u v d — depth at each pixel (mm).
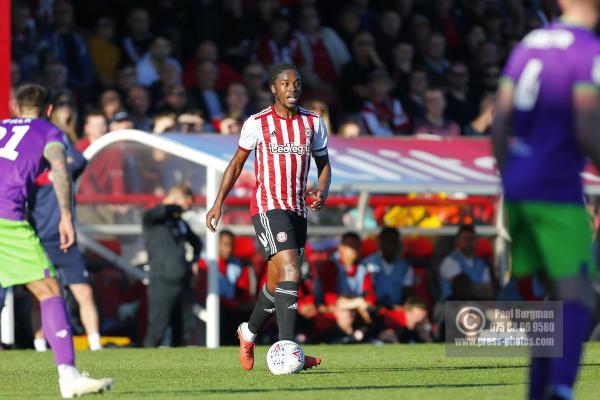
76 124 56531
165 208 43469
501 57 71500
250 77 58969
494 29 71375
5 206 22984
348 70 62688
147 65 59844
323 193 29219
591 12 17922
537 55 17797
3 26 41250
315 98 57250
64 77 56250
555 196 17641
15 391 25156
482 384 25281
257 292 46500
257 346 42938
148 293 44688
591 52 17516
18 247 22859
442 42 66875
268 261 29031
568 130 17688
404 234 49344
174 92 56094
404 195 50438
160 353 38375
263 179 28891
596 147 17375
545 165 17688
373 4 69250
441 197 50312
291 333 28094
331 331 45875
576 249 17594
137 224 47156
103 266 46812
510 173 17938
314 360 29031
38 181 41156
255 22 65188
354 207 49406
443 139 49688
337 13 68625
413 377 27109
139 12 61531
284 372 27859
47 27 59250
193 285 45781
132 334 46125
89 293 41719
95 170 46281
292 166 28859
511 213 18172
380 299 46750
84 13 64125
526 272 18203
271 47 63531
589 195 46875
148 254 43812
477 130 62500
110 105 54750
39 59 57156
